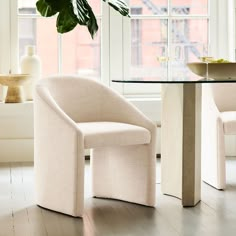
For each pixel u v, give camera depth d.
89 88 4.16
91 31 3.93
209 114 4.51
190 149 3.90
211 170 4.52
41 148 3.83
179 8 5.76
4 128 5.45
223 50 5.78
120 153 4.04
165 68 5.76
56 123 3.67
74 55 5.70
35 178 3.95
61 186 3.71
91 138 3.63
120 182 4.06
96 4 5.66
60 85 4.05
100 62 5.72
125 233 3.33
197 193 4.00
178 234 3.31
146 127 3.93
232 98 4.95
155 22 5.74
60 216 3.68
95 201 4.08
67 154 3.63
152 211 3.80
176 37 5.77
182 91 3.92
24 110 5.36
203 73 4.01
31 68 5.41
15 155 5.51
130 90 5.71
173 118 4.07
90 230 3.39
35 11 5.61
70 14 3.81
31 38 5.62
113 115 4.12
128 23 5.66
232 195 4.23
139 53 5.73
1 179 4.77
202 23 5.80
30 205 3.96
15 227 3.45
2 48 5.50
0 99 5.55
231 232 3.34
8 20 5.50
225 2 5.75
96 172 4.18
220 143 4.40
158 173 5.02
